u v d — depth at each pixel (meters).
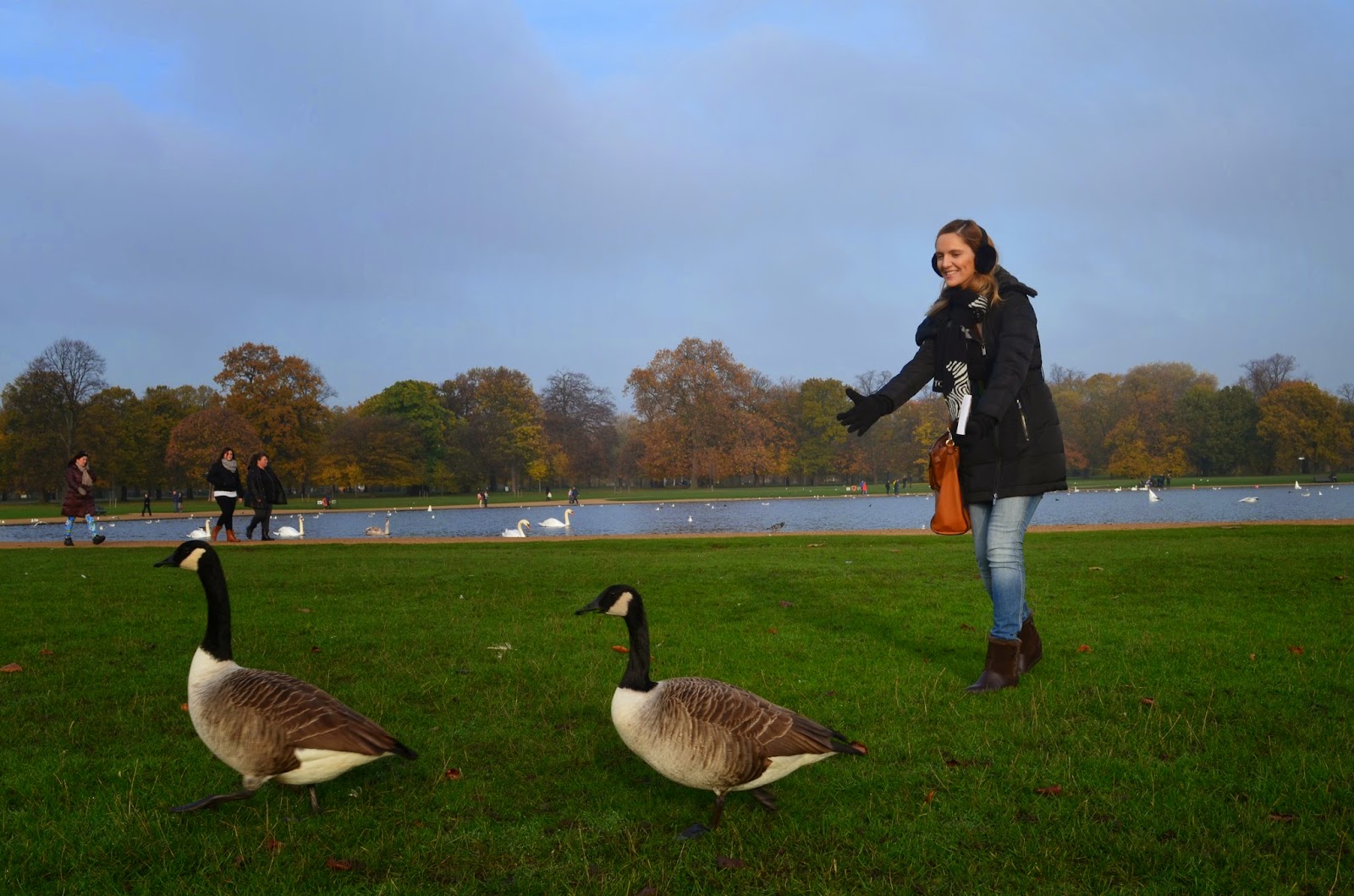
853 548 17.94
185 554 4.40
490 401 112.00
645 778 4.96
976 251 6.35
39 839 4.18
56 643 8.45
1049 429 6.41
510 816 4.45
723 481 128.50
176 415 90.19
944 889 3.68
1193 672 6.80
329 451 95.12
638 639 4.27
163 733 5.76
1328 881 3.64
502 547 20.09
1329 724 5.47
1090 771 4.86
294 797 4.70
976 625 9.01
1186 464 109.19
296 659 7.69
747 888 3.71
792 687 6.63
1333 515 44.69
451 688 6.74
